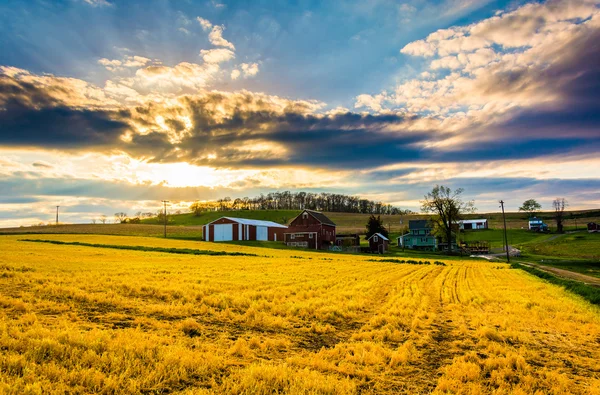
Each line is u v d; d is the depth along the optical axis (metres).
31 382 8.19
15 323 12.44
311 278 31.06
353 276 34.09
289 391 8.75
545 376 10.70
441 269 48.84
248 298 20.23
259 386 8.80
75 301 17.58
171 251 58.56
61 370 8.77
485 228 161.25
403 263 59.91
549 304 21.89
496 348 12.76
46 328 12.13
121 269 30.78
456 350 13.14
